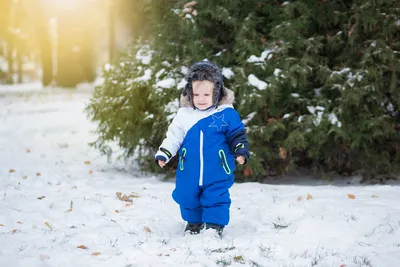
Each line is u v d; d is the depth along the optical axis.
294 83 6.65
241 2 7.23
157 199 5.72
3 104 18.53
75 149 9.92
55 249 3.87
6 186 6.36
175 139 4.27
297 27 6.86
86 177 7.39
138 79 7.28
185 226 4.68
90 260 3.61
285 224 4.61
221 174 4.22
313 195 5.70
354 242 4.01
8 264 3.51
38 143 10.44
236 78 6.76
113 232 4.39
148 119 7.20
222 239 4.12
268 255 3.73
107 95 7.81
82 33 30.77
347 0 7.46
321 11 7.20
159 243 4.00
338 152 7.03
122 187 6.45
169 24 7.38
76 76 31.06
